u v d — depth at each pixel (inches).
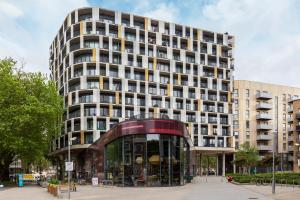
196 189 1385.3
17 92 2033.7
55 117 2290.8
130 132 1611.7
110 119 2928.2
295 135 3718.0
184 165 1809.8
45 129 2234.3
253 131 4165.8
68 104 2979.8
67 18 3216.0
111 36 3061.0
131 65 3110.2
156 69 3208.7
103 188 1556.3
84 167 2987.2
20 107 1969.7
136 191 1318.9
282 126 4350.4
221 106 3501.5
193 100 3341.5
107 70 2994.6
